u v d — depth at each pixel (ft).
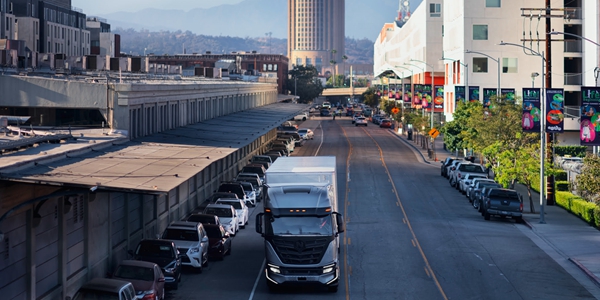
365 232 135.03
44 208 77.66
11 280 69.72
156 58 618.85
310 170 99.66
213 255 110.32
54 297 79.66
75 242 87.51
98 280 75.36
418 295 90.38
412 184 208.64
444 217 154.20
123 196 106.83
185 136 150.51
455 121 256.93
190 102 194.08
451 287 94.79
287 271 89.81
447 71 345.31
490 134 173.99
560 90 148.46
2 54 158.92
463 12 297.12
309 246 89.97
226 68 426.10
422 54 461.37
